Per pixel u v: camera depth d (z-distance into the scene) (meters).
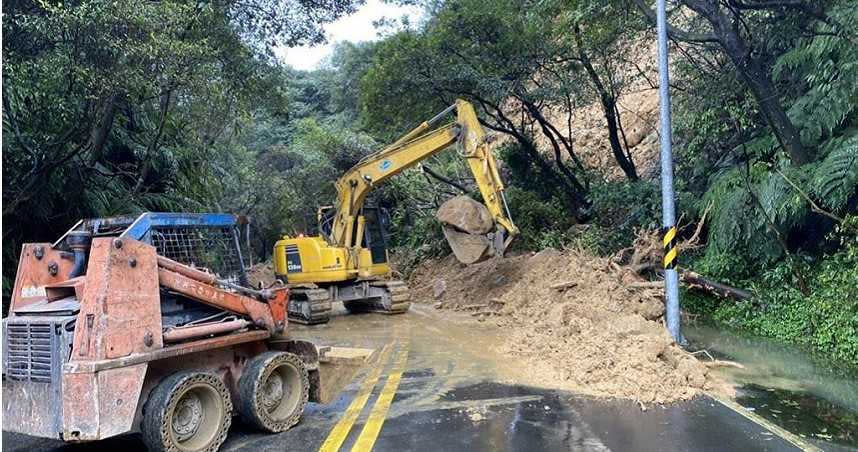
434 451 5.00
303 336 10.98
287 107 15.96
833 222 10.22
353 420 5.91
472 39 16.23
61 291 5.08
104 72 8.98
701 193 14.19
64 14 8.27
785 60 10.79
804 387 6.87
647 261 11.96
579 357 7.62
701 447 5.03
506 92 16.11
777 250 10.67
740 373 7.51
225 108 14.49
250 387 5.48
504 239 12.45
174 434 4.80
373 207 14.35
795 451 4.93
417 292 17.08
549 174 18.88
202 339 5.23
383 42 17.25
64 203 11.28
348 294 13.51
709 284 11.09
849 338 8.18
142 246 4.78
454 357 8.69
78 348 4.38
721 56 13.23
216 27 12.13
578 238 14.91
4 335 4.80
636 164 20.56
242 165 33.12
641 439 5.22
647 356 7.14
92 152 11.16
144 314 4.68
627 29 14.44
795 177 9.90
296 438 5.46
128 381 4.46
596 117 24.39
